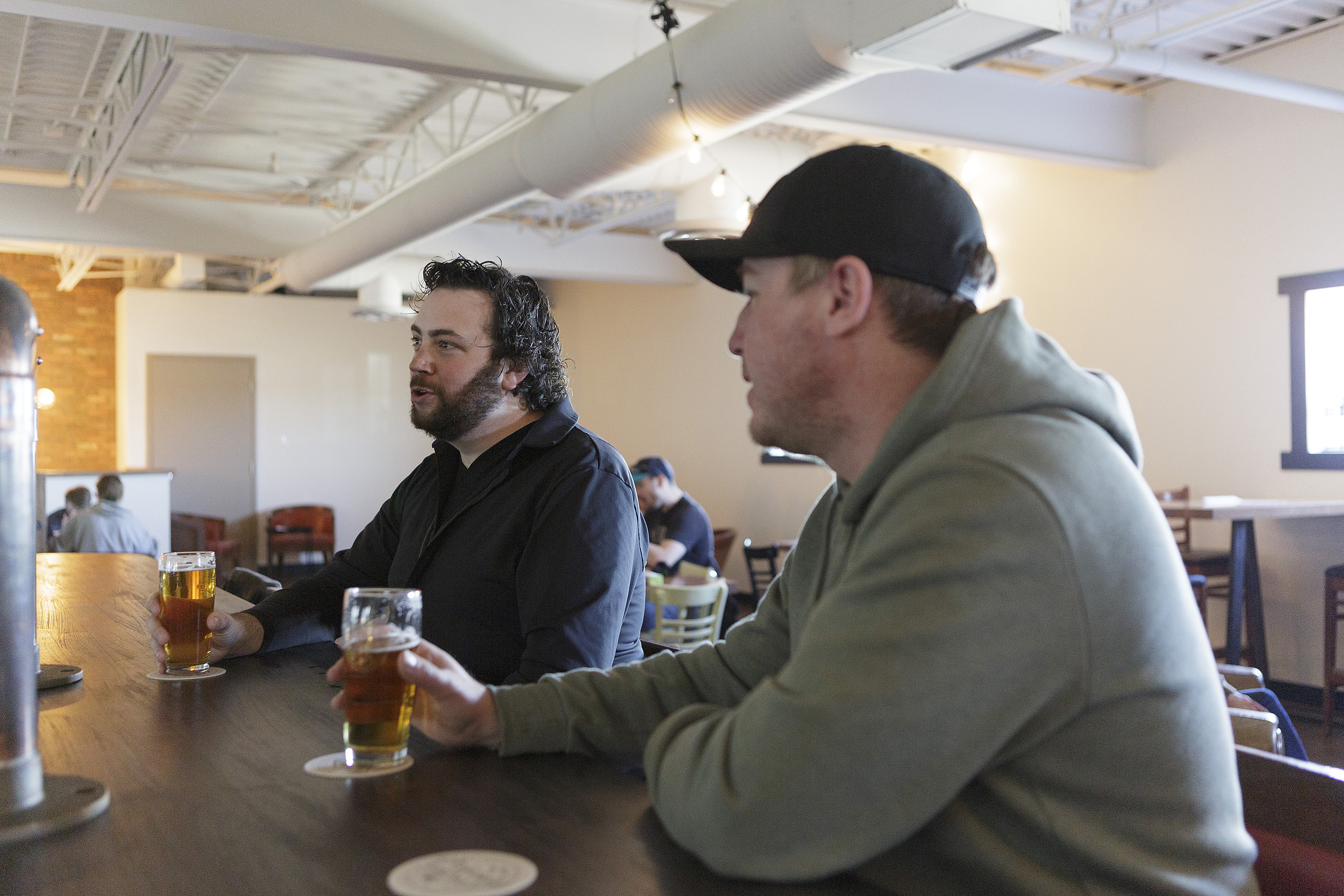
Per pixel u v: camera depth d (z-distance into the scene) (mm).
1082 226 6543
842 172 846
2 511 763
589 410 12281
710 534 5223
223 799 827
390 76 5914
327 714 1132
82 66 5738
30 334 786
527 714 972
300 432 12328
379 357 12711
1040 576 681
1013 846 729
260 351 12172
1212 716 759
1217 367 5773
